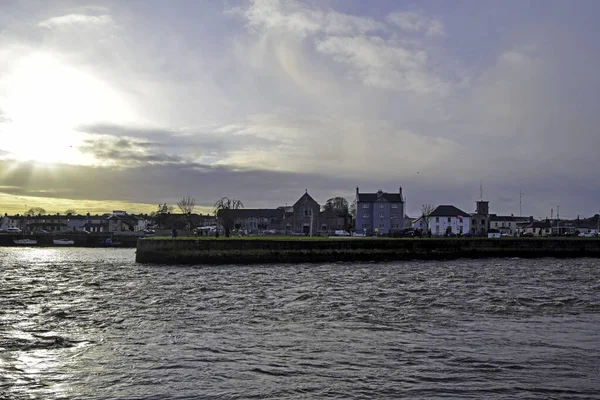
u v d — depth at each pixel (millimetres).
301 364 19031
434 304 31656
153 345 21609
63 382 17312
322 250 74812
